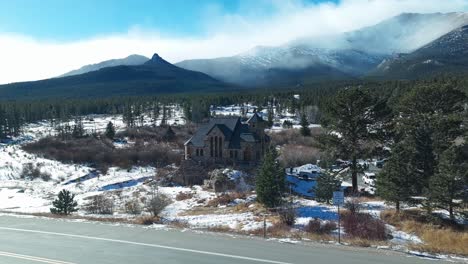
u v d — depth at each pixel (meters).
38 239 18.52
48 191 62.31
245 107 189.50
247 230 21.62
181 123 142.75
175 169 67.00
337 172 43.53
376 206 32.09
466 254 16.08
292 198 38.06
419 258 15.22
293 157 72.88
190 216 31.45
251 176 54.47
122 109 190.00
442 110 45.56
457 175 26.59
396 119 44.41
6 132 127.69
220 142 66.94
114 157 87.06
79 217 24.72
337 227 23.91
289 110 167.88
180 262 14.84
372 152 42.56
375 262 14.66
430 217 26.95
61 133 117.31
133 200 42.03
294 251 16.20
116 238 18.66
